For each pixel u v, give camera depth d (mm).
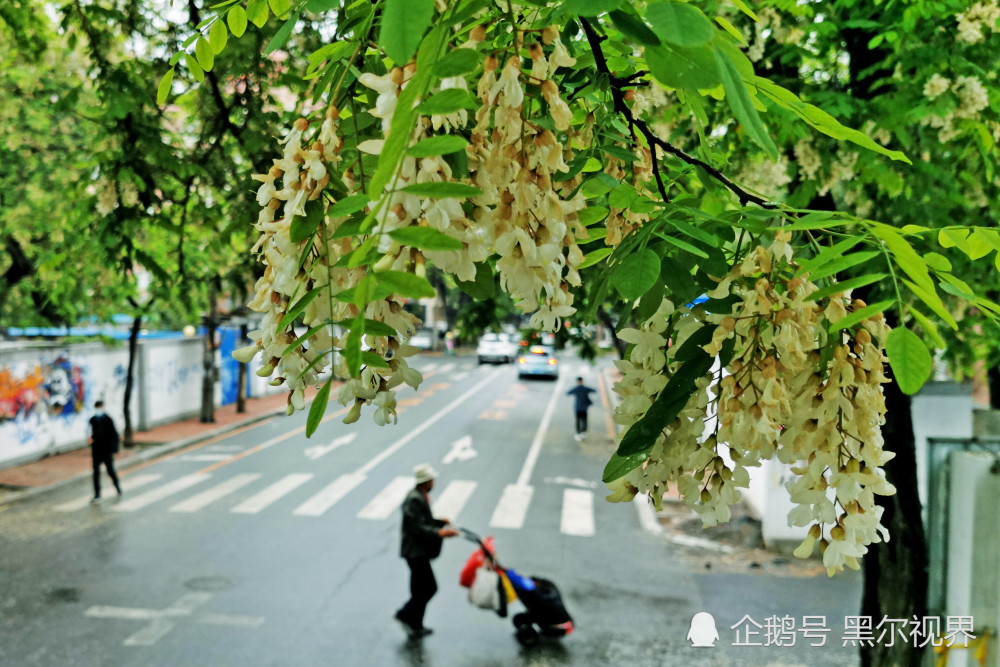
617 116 2334
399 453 18703
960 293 1669
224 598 9406
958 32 5004
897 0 5066
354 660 7941
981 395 18766
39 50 8328
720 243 1843
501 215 1332
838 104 4941
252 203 6543
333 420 23719
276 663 7820
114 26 6934
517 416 24984
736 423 1495
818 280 1719
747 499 13352
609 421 24141
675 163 2625
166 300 10055
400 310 1408
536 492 14961
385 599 9445
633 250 1747
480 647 8336
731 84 1271
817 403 1546
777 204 1875
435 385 33500
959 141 5750
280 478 15898
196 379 24406
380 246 1178
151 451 18359
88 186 7441
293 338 1433
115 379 20438
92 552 11062
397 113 1172
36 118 13211
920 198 5562
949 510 7742
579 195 1798
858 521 1522
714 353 1501
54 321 20891
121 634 8391
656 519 12977
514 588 8383
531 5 1541
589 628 8797
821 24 5102
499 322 8836
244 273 8445
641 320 1701
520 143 1312
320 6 1679
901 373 1377
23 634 8367
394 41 1088
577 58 2168
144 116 6773
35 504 13719
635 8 1430
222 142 7234
